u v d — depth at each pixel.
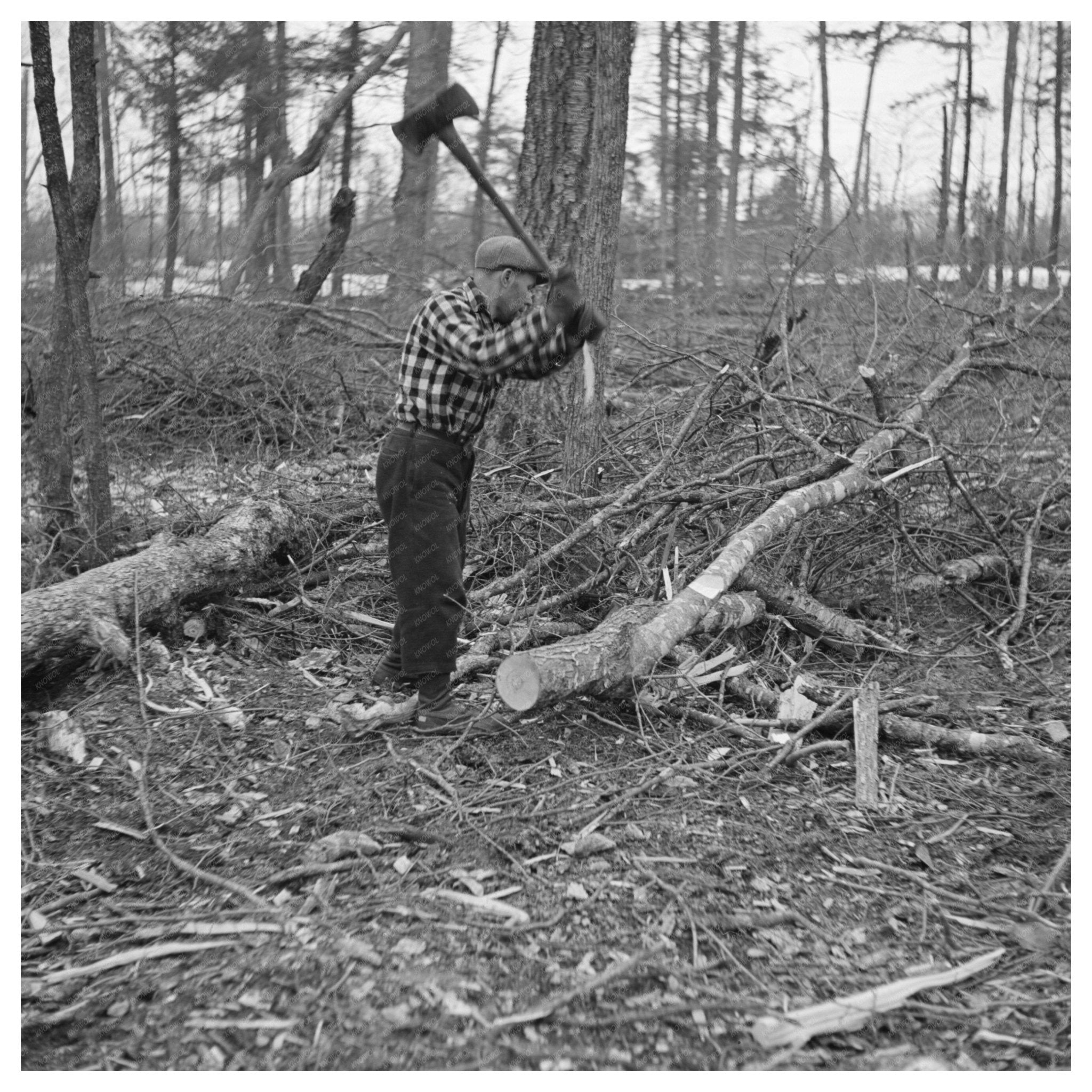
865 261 8.30
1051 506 5.71
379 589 4.75
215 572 4.35
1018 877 2.92
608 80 4.58
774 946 2.56
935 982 2.42
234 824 3.02
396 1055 2.15
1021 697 4.20
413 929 2.55
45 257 8.44
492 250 3.45
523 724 3.61
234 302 7.61
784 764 3.50
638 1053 2.19
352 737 3.51
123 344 7.22
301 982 2.35
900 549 5.24
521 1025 2.24
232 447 6.39
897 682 4.30
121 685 3.80
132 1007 2.28
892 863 2.97
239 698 3.80
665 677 3.71
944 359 6.75
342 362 7.39
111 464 6.04
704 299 10.51
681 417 5.74
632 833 3.00
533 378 3.36
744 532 4.14
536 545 4.89
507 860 2.86
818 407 4.97
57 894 2.70
